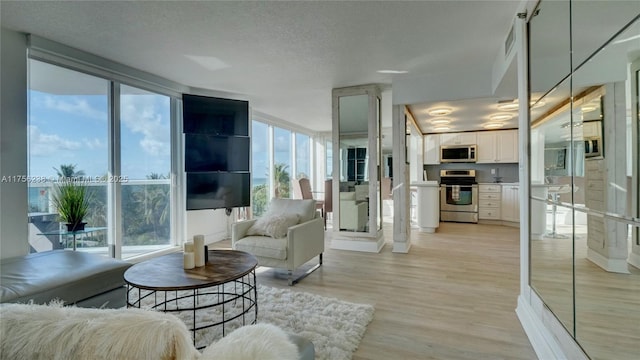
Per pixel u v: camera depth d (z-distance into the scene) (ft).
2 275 6.43
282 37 9.80
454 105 15.30
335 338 6.54
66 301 6.39
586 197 4.83
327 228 21.52
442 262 12.60
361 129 15.12
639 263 3.69
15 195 9.21
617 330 3.99
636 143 3.78
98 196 11.67
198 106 14.76
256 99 17.54
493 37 9.85
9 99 9.12
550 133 6.25
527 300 7.18
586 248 4.78
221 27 9.11
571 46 5.41
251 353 2.52
